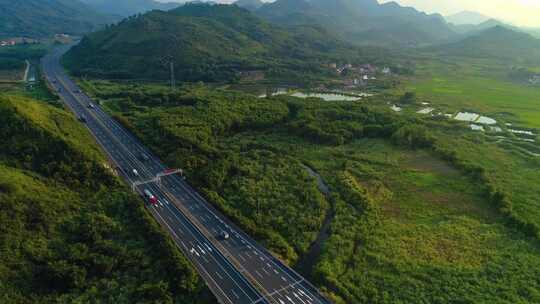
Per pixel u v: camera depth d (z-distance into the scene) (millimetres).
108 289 94812
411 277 106312
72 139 162000
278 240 120125
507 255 116750
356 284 103938
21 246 102125
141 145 189000
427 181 171000
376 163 190625
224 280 102000
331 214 141500
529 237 126562
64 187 131750
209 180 152875
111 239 113875
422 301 97188
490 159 197125
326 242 120312
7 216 107125
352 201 148625
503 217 138875
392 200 153375
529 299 98188
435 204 150250
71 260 100812
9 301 86562
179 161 166375
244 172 167375
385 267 110375
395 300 97312
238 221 127250
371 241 122125
